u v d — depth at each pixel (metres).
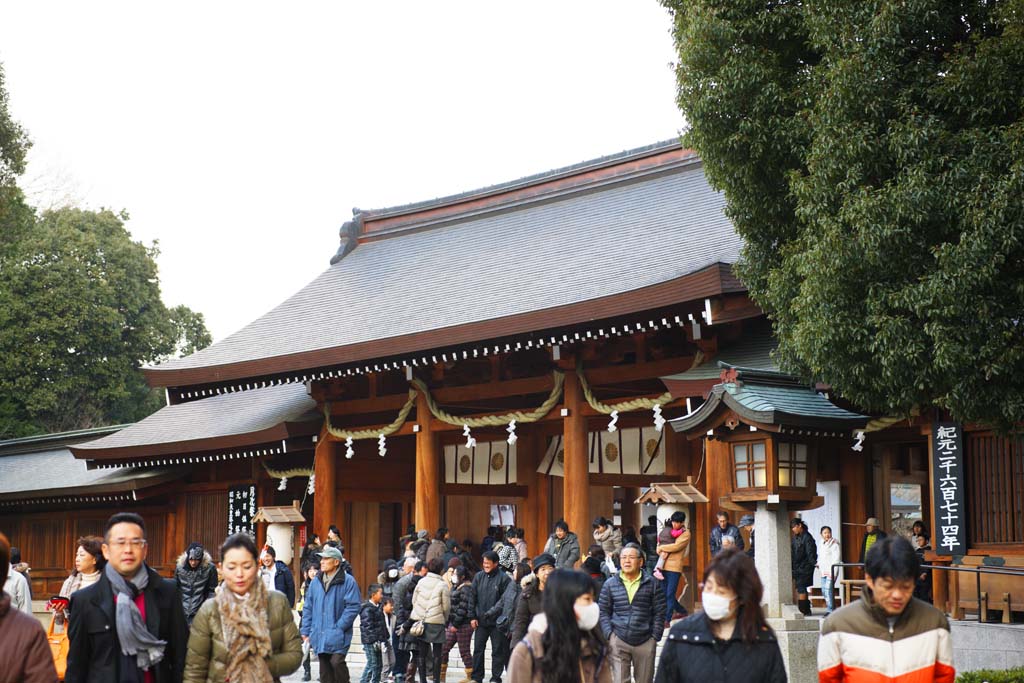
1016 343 13.98
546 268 29.61
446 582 17.48
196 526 35.81
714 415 16.17
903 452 23.23
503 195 36.25
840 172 15.40
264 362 29.66
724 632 6.99
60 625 12.84
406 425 29.22
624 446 26.67
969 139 14.34
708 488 22.34
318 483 31.30
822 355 15.28
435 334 26.22
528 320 24.45
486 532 32.97
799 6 16.98
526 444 29.67
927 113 15.00
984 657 16.67
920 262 14.62
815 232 15.89
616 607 12.33
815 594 23.42
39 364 55.91
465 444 30.97
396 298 32.56
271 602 8.13
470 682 17.39
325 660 14.87
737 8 17.30
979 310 13.78
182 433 35.16
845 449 22.91
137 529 7.86
